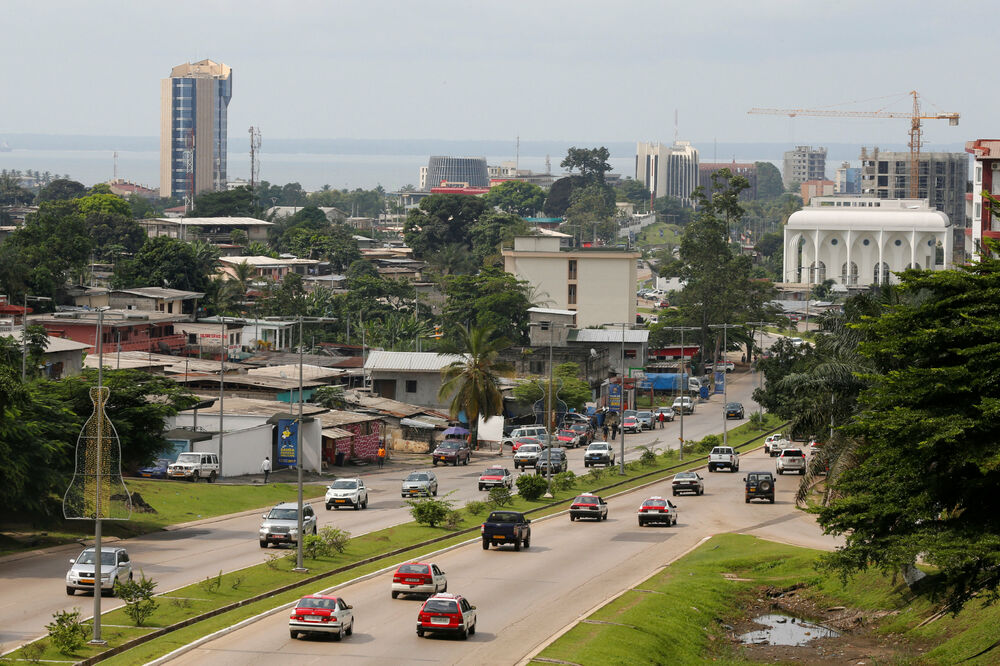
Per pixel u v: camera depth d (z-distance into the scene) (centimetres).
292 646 11925
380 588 15212
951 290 11219
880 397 11200
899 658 12962
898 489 11362
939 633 13488
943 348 10875
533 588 15462
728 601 15538
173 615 12988
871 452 12269
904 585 15200
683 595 15238
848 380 19862
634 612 13950
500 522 18312
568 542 19338
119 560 14150
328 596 12512
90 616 12825
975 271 11375
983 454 10238
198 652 11606
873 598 15362
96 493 11938
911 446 10781
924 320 11162
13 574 15112
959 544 10438
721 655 13325
